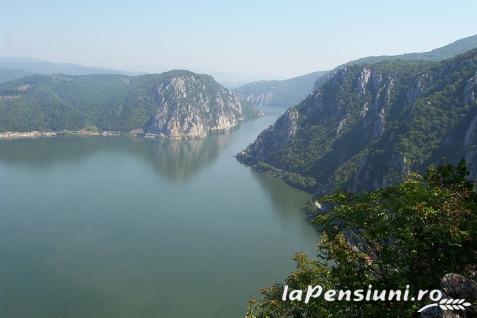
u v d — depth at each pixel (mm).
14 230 129000
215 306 89562
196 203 160250
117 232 128875
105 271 104250
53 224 134500
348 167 177750
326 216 24219
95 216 142625
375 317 22031
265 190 183750
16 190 172375
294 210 154000
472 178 122188
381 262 22578
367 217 22406
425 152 147875
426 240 21547
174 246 118875
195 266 106938
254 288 96500
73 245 119000
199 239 124062
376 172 153625
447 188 23688
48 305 89688
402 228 21141
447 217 21375
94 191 173625
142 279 100500
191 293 94438
